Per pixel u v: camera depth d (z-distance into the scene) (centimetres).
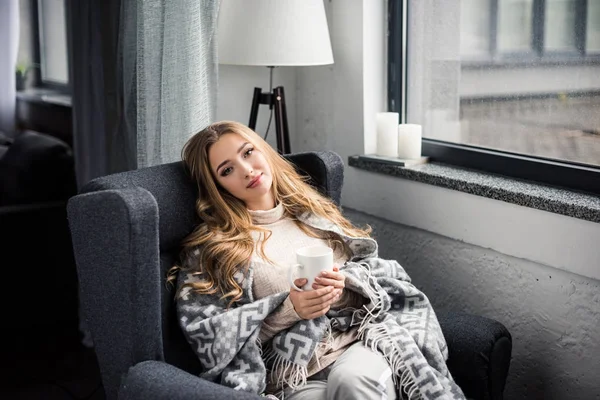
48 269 254
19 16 227
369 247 185
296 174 191
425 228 222
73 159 248
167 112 206
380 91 241
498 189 195
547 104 198
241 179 176
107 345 152
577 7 187
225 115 250
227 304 166
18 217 244
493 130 214
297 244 180
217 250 167
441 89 229
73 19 227
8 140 235
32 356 252
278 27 211
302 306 159
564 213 180
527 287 197
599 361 182
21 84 232
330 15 246
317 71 254
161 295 165
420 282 230
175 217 169
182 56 202
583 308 184
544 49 197
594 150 189
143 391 138
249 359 158
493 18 209
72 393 230
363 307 172
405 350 162
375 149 243
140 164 214
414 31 234
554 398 195
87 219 148
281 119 232
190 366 168
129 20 213
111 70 226
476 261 210
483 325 173
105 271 148
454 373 172
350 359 159
